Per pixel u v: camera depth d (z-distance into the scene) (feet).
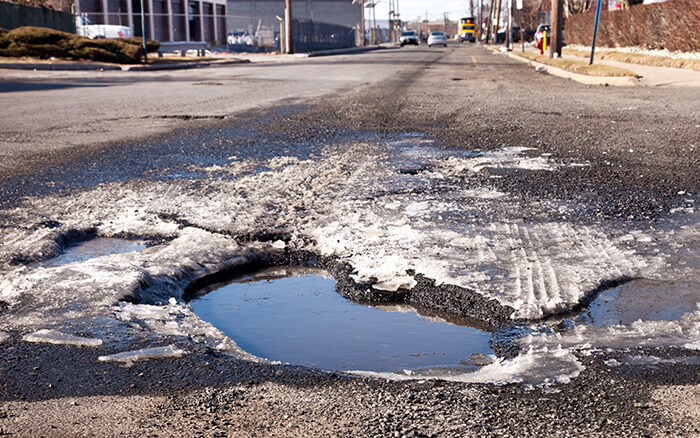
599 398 8.70
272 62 135.33
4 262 14.84
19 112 43.47
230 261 15.12
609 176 22.80
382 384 9.20
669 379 9.21
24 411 8.59
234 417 8.35
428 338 11.29
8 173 24.18
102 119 39.58
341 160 26.40
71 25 146.00
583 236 16.30
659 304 12.21
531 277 13.48
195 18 227.81
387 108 44.60
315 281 14.39
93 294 12.66
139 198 20.35
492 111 42.32
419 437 7.79
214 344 10.78
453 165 25.22
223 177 23.40
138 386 9.23
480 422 8.11
